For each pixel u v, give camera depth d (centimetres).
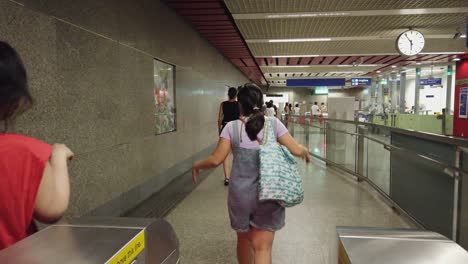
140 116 426
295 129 1084
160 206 417
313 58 1284
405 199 365
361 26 704
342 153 645
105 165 336
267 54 1110
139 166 422
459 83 1267
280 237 322
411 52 729
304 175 615
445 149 274
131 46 398
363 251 91
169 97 548
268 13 585
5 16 214
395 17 632
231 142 213
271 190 191
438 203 287
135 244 82
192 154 694
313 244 306
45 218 87
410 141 347
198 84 743
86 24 305
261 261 206
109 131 344
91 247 76
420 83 1758
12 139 81
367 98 2986
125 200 382
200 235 326
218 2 538
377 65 1557
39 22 244
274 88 3525
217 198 456
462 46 1002
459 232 254
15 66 83
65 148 94
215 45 927
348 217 378
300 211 400
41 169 83
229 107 521
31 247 76
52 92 257
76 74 288
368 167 522
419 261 85
